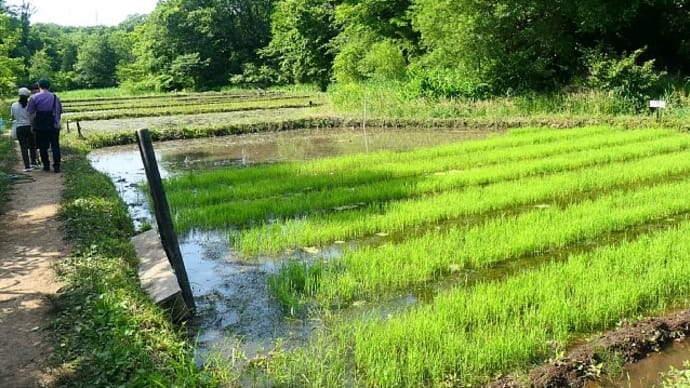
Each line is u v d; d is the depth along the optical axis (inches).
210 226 393.7
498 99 945.5
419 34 1462.8
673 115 768.9
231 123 982.4
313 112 1131.9
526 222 351.9
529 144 645.3
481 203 399.9
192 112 1278.3
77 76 3129.9
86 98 1943.9
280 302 263.3
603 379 194.1
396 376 190.7
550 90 984.9
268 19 2571.4
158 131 919.7
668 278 253.9
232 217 400.8
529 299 243.4
